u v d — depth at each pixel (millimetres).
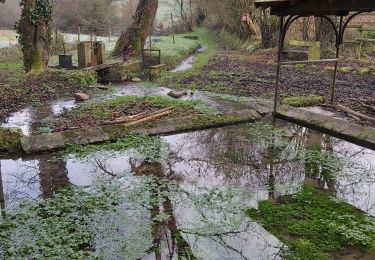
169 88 11992
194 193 4926
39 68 12906
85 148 6410
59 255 3586
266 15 20922
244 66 15914
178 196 4828
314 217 4328
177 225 4188
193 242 3887
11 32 28328
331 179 5355
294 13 7617
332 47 17344
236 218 4320
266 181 5312
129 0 34375
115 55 17531
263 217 4359
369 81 12062
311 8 7074
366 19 17688
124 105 9328
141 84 12891
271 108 8805
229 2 25469
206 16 34531
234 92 10914
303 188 5070
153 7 17625
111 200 4672
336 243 3842
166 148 6477
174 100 9727
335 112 8328
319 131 7473
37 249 3668
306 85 11617
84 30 32062
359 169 5672
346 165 5797
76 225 4109
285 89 11094
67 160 6004
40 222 4160
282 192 4973
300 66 15180
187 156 6254
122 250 3729
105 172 5562
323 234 4000
